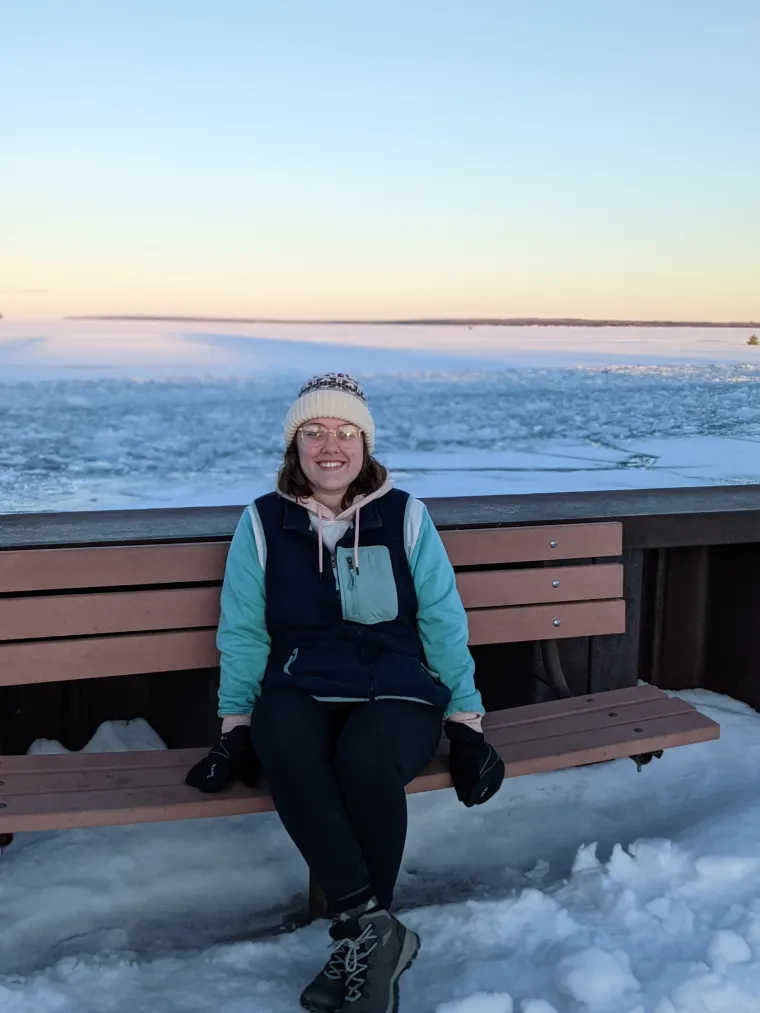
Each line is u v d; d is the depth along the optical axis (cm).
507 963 190
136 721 287
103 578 234
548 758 219
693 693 340
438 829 256
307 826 175
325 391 212
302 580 213
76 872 225
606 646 300
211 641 241
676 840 232
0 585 227
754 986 179
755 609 321
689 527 298
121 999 181
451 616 219
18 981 184
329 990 169
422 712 201
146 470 677
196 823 251
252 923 219
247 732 209
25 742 278
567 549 270
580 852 226
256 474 682
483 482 545
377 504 222
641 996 176
